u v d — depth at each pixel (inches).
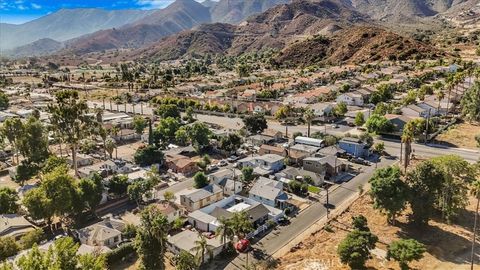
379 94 6274.6
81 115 3880.4
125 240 2527.1
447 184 2522.1
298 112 5767.7
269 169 3656.5
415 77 7470.5
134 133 5113.2
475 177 2780.5
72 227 2728.8
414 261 2210.9
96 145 4586.6
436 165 2586.1
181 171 3708.2
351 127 5132.9
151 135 4424.2
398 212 2593.5
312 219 2770.7
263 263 2234.3
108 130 4955.7
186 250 2293.3
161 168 3895.2
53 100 7854.3
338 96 6471.5
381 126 4650.6
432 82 7313.0
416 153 3949.3
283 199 2957.7
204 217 2721.5
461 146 4101.9
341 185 3353.8
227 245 2389.3
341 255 2145.7
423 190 2514.8
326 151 3954.2
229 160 4033.0
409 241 2146.9
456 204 2539.4
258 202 2952.8
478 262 2180.1
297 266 2202.3
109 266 2251.5
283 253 2347.4
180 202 3065.9
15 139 3796.8
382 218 2714.1
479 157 3722.9
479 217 2674.7
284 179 3410.4
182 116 6008.9
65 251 1323.8
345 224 2652.6
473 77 6796.3
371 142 4217.5
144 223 2075.5
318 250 2361.0
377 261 2233.0
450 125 4808.1
